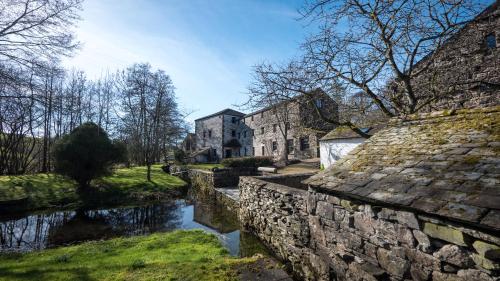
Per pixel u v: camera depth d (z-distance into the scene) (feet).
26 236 32.76
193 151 150.10
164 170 100.17
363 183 12.54
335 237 14.05
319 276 15.58
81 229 35.96
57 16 34.76
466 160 10.19
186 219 41.27
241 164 72.28
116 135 111.55
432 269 8.93
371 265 11.51
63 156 50.75
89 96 101.86
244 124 137.18
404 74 24.94
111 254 21.33
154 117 95.04
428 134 14.26
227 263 17.66
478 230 7.57
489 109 12.88
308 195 16.75
